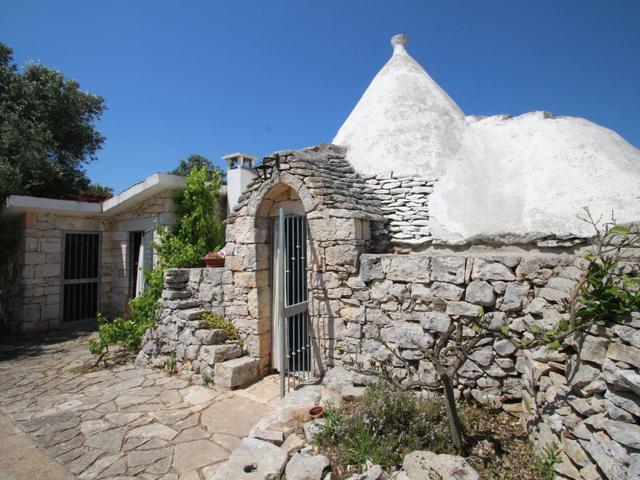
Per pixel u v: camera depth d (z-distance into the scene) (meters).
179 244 8.17
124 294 10.26
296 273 5.96
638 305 2.38
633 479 1.98
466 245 5.41
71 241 10.20
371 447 2.97
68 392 5.36
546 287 3.63
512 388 3.81
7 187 9.11
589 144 5.38
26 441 3.99
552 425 2.73
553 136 5.65
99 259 10.61
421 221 5.89
